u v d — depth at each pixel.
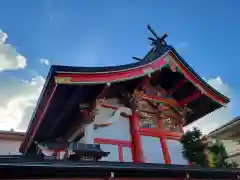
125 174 7.45
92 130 9.94
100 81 9.49
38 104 9.45
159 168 7.81
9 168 5.69
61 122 10.69
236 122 16.78
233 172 9.66
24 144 12.74
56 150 10.74
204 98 12.91
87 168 6.66
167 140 12.01
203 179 9.22
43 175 6.31
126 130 11.16
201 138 11.59
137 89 11.95
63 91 9.00
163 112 12.62
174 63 12.13
